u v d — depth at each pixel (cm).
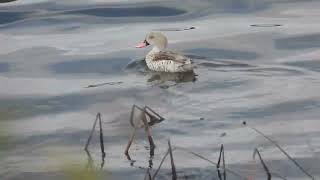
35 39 2059
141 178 1123
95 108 1509
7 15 2275
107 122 1411
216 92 1571
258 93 1548
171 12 2270
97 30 2139
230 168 1156
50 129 1375
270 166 1162
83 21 2214
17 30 2144
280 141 1271
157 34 1925
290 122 1369
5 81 1716
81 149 1266
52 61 1870
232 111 1441
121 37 2070
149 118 1411
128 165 1182
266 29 2069
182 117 1416
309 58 1797
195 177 1120
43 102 1555
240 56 1848
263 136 1301
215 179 1112
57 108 1515
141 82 1695
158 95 1580
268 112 1428
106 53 1933
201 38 2020
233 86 1606
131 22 2203
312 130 1320
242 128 1348
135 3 2361
